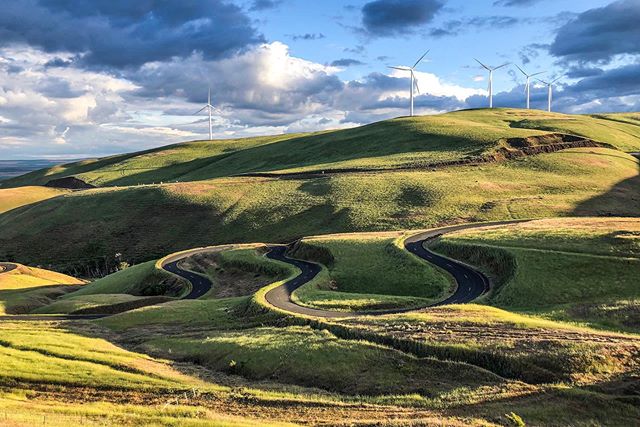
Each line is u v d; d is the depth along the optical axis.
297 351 44.38
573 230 79.88
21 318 75.88
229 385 39.81
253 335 51.91
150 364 45.59
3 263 135.12
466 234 90.75
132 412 32.38
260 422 29.56
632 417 29.59
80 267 150.62
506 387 34.56
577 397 32.03
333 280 81.88
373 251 91.81
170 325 63.62
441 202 140.88
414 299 65.12
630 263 63.66
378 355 41.84
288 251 110.25
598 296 59.16
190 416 31.47
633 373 34.97
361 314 59.84
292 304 65.69
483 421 29.27
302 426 28.84
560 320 52.75
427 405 33.06
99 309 80.56
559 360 36.88
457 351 40.19
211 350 48.88
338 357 42.25
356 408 32.97
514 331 44.00
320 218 145.12
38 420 27.33
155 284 103.00
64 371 41.34
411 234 104.69
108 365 44.22
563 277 64.00
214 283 96.94
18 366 42.00
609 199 140.00
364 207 145.50
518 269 67.88
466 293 67.62
